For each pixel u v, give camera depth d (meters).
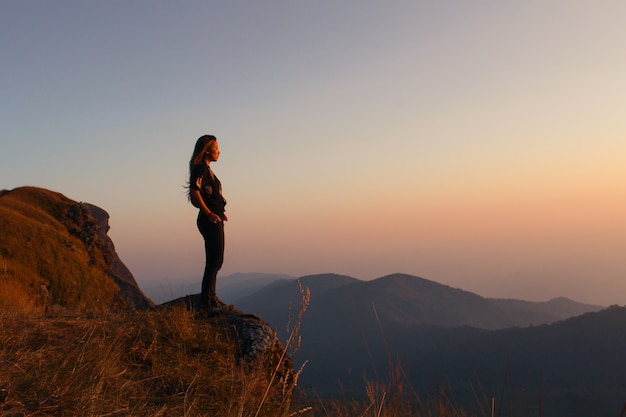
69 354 4.49
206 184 6.66
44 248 36.06
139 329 5.65
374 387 3.71
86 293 34.12
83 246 40.66
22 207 41.75
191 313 6.33
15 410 3.23
